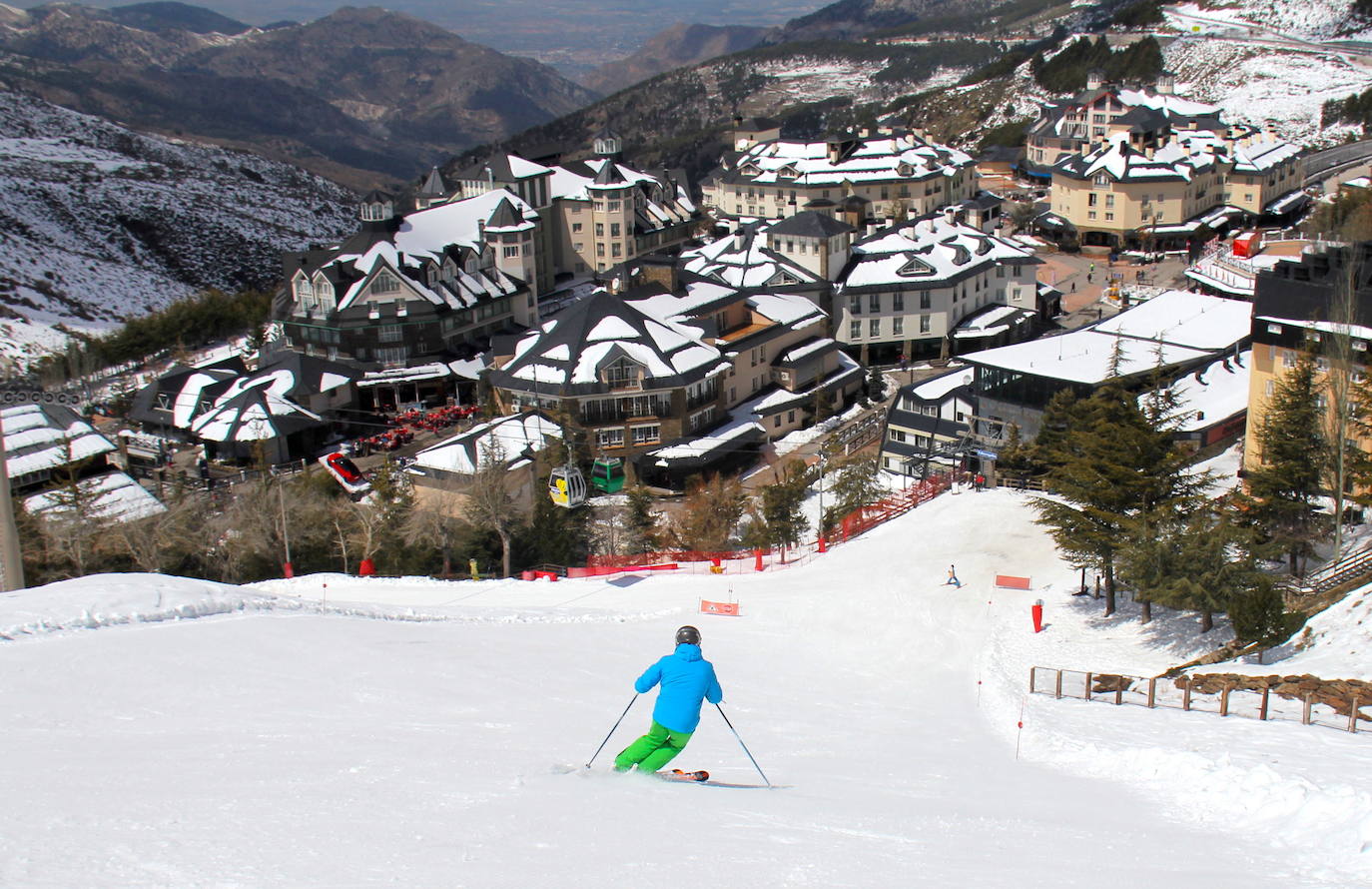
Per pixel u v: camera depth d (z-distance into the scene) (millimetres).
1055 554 60094
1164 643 44531
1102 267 161750
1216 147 171875
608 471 78625
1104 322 97250
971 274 131000
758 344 112375
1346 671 32969
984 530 64875
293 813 10914
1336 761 21234
